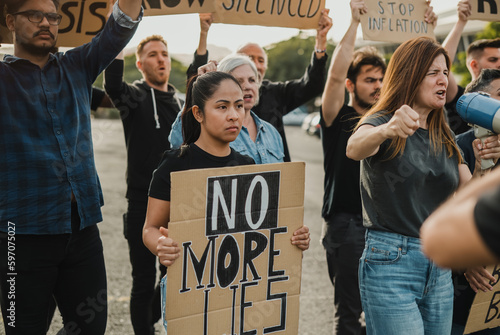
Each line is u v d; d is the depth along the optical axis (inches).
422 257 93.7
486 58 152.6
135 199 143.4
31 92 93.3
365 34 134.1
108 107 156.1
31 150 92.7
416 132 95.9
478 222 35.1
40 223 93.5
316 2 138.3
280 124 145.7
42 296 95.5
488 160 96.3
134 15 98.3
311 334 152.3
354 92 140.4
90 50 100.5
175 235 84.5
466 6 143.3
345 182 131.6
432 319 97.3
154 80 151.5
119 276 196.9
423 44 95.0
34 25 92.3
